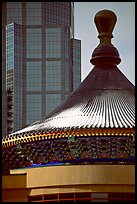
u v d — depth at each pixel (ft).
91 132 167.94
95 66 206.18
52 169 169.99
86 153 173.17
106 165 166.91
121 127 166.61
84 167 167.22
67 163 174.50
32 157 179.73
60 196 168.25
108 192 165.89
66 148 173.88
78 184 166.61
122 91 194.29
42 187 170.60
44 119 193.16
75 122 176.35
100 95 192.95
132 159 171.22
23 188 173.27
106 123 171.42
